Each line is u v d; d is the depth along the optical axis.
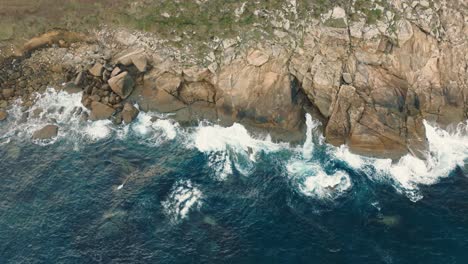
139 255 39.41
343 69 49.72
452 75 50.31
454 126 48.94
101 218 42.09
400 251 39.44
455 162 46.47
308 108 50.19
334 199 43.62
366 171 45.81
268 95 49.59
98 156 47.44
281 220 41.97
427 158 46.59
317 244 40.09
